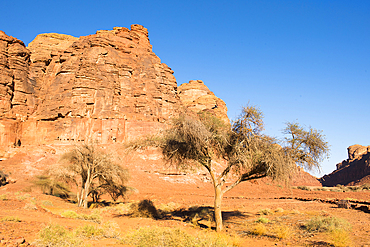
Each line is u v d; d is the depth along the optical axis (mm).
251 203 36406
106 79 86875
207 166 16875
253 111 15531
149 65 99375
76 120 77688
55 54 101250
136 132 78750
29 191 39156
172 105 94750
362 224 15586
